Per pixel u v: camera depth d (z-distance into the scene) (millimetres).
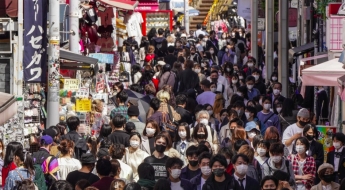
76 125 26125
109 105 35750
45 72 28203
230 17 92188
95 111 32719
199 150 21719
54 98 28719
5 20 29156
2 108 20359
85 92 32250
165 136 22828
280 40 47781
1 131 27156
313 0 48938
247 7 66938
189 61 40812
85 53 39344
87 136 27578
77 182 19484
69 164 22781
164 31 67500
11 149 21344
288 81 47594
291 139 26469
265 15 56906
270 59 53000
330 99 39062
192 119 30891
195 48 58031
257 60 58844
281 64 47656
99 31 43250
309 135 25469
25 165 21234
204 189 19781
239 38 66875
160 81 40625
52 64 28719
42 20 28109
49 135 23984
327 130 28219
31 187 18750
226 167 19812
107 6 43188
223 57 58750
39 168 21547
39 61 28125
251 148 21969
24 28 28078
